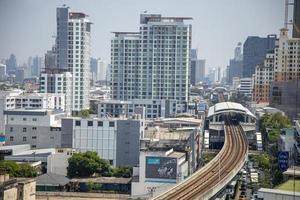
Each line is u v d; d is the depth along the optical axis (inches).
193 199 7145.7
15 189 6712.6
